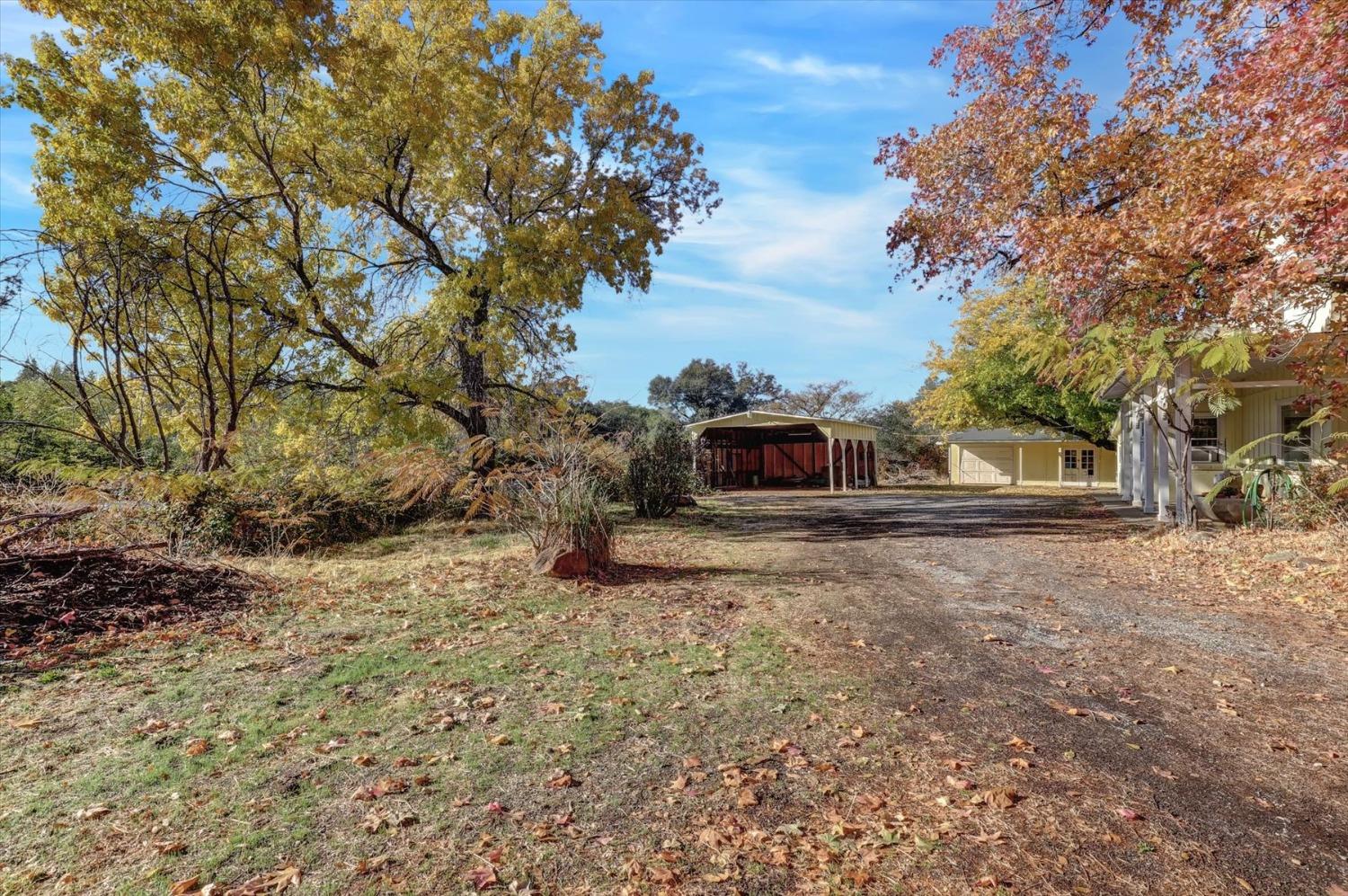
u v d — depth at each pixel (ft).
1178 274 24.30
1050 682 13.20
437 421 49.03
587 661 14.51
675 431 56.49
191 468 34.81
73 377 33.81
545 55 50.80
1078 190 34.76
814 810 8.55
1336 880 7.11
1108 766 9.69
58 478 27.35
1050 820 8.30
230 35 35.17
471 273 47.78
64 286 32.01
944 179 40.16
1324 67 18.97
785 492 89.10
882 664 14.32
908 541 35.27
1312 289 22.62
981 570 26.03
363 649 15.31
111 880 7.11
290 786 9.08
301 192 43.11
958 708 11.85
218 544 28.99
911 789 9.05
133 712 11.55
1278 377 35.42
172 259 35.12
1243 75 23.15
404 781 9.23
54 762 9.70
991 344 75.77
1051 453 108.27
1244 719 11.37
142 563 20.18
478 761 9.84
